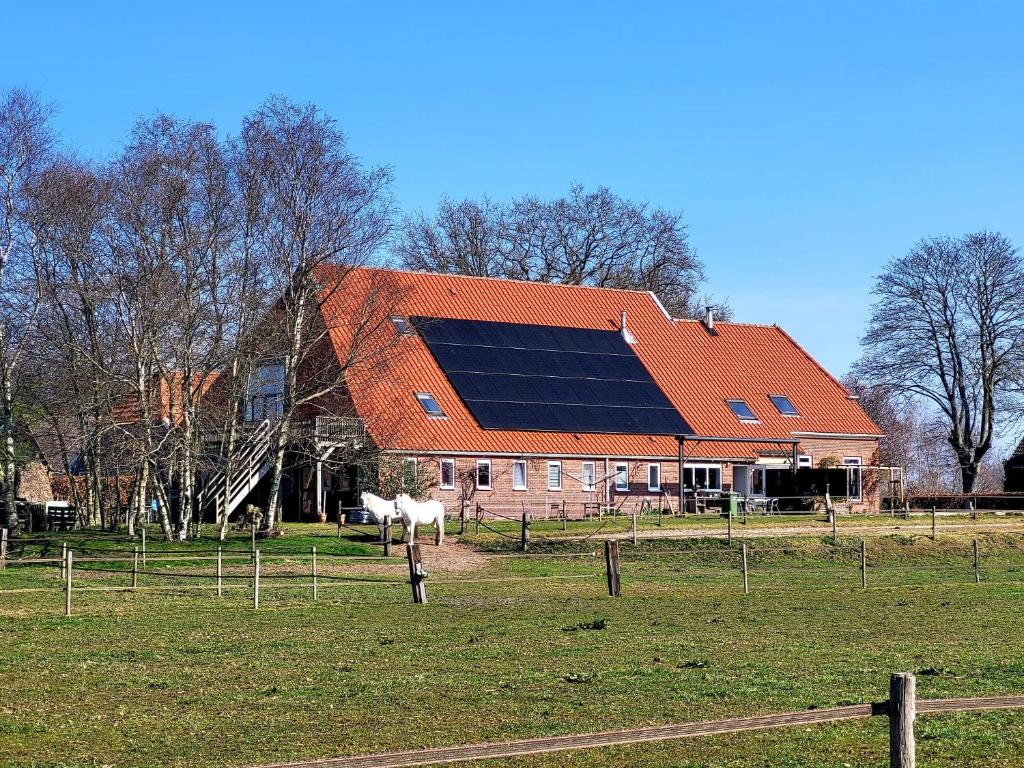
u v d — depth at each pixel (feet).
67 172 155.12
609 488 202.28
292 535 158.71
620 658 72.43
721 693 61.11
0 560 120.16
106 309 158.40
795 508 205.77
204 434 162.09
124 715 56.29
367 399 185.06
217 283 154.92
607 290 243.60
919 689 62.34
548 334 223.51
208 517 188.24
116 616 91.97
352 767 35.09
